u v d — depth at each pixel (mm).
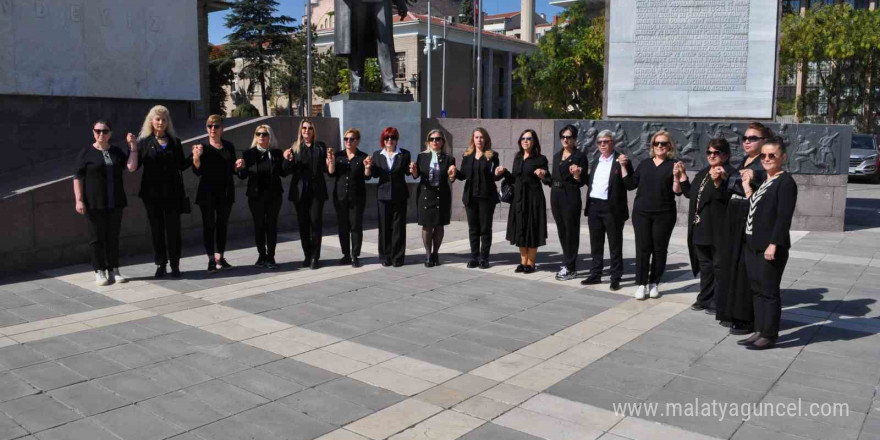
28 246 8492
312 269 8820
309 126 8766
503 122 13328
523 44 62031
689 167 12586
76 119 10773
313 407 4469
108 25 11023
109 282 7883
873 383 4910
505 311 6852
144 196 8062
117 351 5551
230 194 8648
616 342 5871
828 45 41125
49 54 10328
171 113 12164
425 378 5008
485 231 8867
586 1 49875
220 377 4992
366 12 12609
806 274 8680
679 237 11703
